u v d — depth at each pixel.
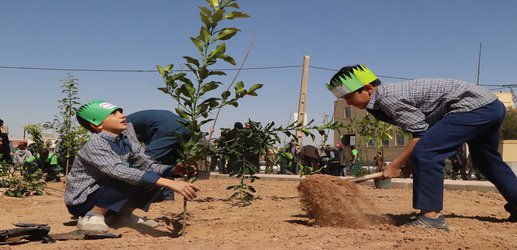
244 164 5.20
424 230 4.32
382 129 7.88
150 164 4.75
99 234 4.23
